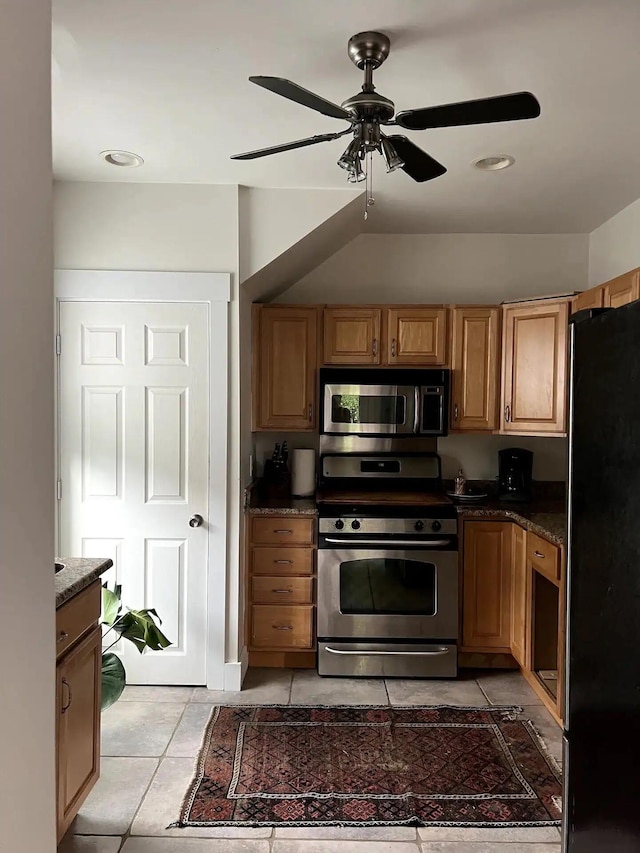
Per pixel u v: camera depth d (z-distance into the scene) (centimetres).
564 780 136
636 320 100
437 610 337
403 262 398
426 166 207
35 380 98
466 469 399
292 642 346
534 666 316
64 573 204
